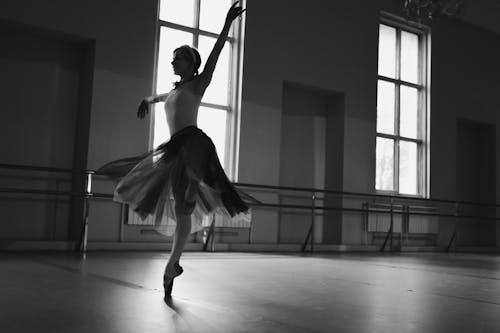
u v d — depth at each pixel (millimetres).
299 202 8133
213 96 7191
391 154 9211
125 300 2182
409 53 9656
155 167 2453
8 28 5762
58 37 6016
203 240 6680
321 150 8469
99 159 5961
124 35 6215
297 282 3215
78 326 1611
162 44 6816
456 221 9531
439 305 2453
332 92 8352
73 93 6223
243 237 7078
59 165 6059
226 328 1670
